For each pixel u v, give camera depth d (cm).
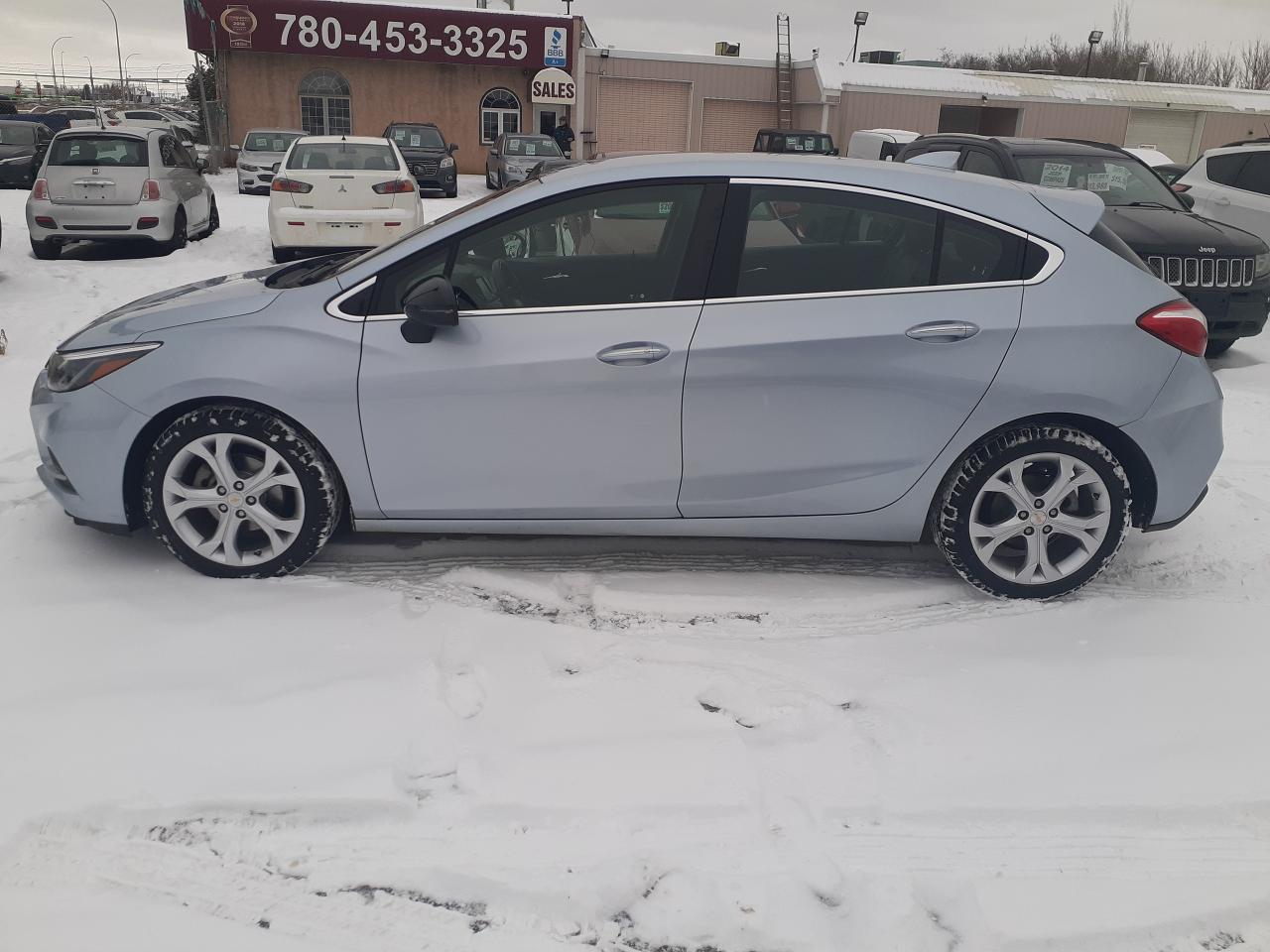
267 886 228
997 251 348
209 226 1386
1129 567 405
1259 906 229
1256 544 424
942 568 400
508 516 363
